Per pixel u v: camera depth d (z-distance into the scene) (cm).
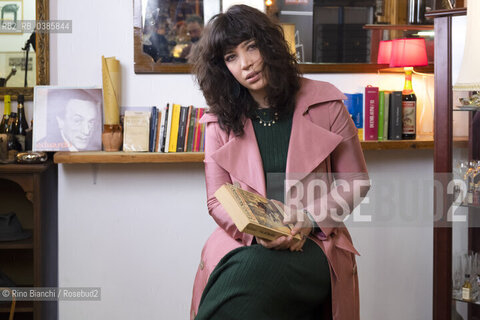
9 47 299
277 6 298
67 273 302
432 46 310
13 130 294
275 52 191
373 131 296
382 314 325
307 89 203
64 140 287
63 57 295
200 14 297
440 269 256
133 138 284
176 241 307
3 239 286
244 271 174
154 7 296
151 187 304
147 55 296
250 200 179
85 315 305
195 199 307
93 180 301
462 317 254
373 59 308
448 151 250
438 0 301
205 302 177
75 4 295
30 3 297
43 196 283
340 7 304
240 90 201
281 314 178
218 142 206
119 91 294
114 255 304
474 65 227
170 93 301
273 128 199
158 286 308
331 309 190
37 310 280
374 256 321
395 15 307
